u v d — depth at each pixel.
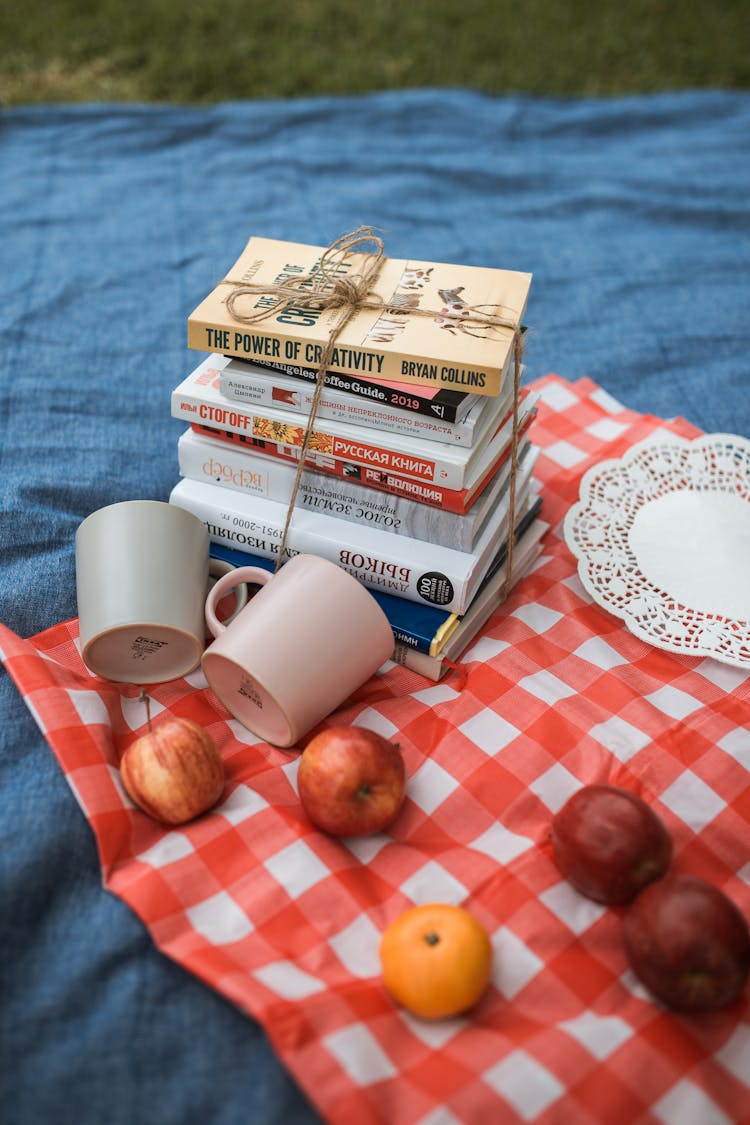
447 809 1.03
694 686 1.17
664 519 1.35
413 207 2.12
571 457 1.52
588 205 2.14
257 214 2.07
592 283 1.93
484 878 0.95
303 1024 0.81
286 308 1.15
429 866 0.97
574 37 3.30
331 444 1.15
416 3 3.40
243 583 1.17
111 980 0.88
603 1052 0.82
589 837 0.91
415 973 0.82
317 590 1.05
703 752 1.08
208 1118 0.80
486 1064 0.80
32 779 1.01
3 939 0.89
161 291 1.86
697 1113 0.80
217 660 1.05
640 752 1.08
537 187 2.20
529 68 3.15
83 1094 0.80
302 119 2.35
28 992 0.86
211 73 3.03
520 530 1.31
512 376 1.18
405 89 3.04
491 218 2.10
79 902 0.94
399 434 1.12
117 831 0.96
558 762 1.07
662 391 1.69
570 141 2.36
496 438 1.18
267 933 0.91
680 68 3.25
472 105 2.40
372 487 1.17
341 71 3.08
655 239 2.06
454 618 1.16
